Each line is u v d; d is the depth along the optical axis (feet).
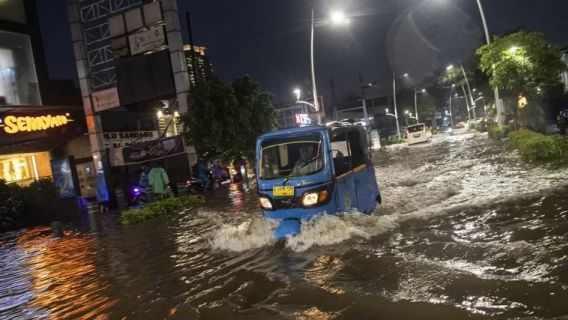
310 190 27.32
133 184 77.41
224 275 23.38
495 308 14.49
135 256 32.86
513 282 16.19
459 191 37.93
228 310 18.12
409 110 307.58
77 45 92.63
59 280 29.04
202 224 42.93
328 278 19.86
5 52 82.43
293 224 27.48
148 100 90.43
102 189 74.02
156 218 53.47
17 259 40.09
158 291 22.70
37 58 87.81
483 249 20.45
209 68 148.77
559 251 18.58
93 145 92.27
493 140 101.24
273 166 29.43
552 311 13.71
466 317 14.17
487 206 29.60
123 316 19.77
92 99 92.27
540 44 77.87
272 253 26.22
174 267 27.25
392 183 50.93
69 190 71.36
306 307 17.03
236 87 90.99
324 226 26.73
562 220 23.26
